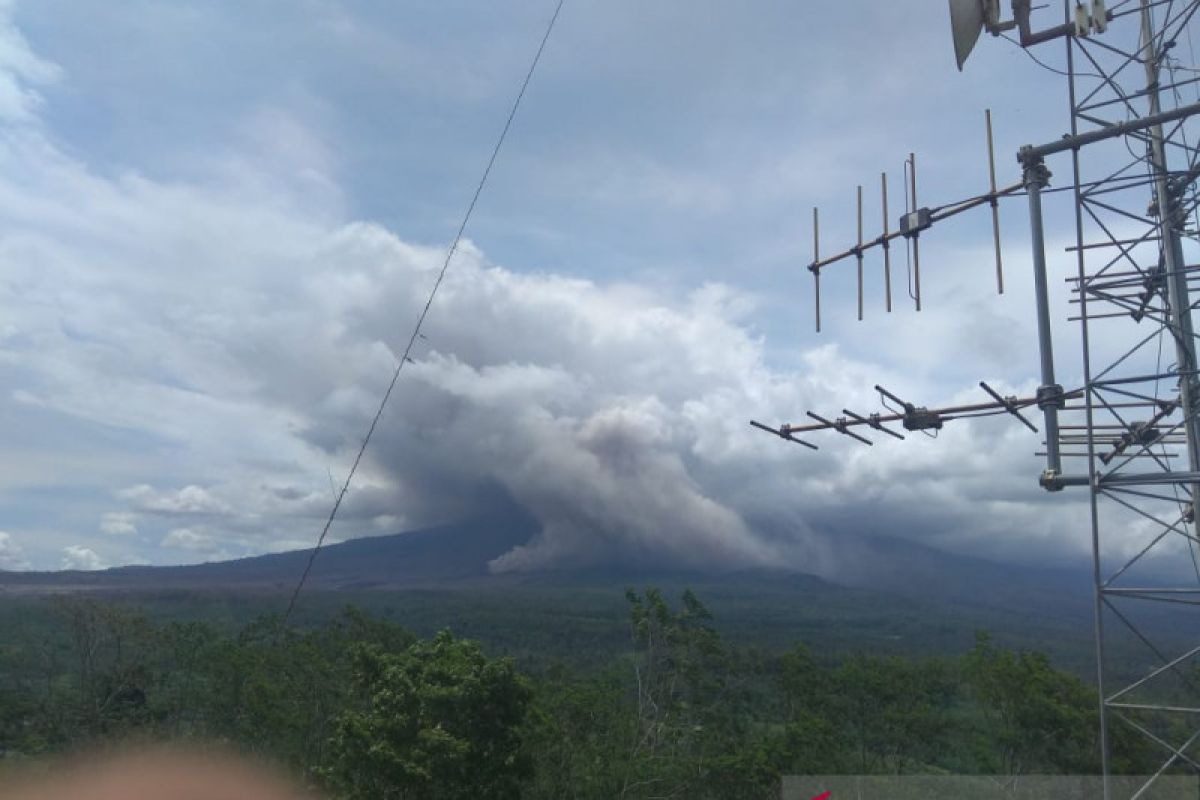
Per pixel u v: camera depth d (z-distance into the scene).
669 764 27.98
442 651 22.34
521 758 21.27
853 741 32.44
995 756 29.08
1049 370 15.09
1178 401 15.82
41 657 36.00
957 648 93.44
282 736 27.52
